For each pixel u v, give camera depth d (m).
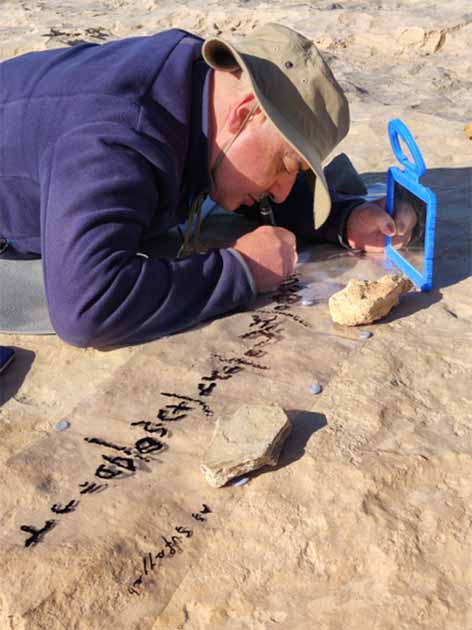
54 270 0.90
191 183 1.04
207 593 0.63
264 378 0.85
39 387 0.90
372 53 2.50
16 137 1.00
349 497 0.69
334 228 1.15
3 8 3.51
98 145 0.92
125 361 0.92
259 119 0.97
